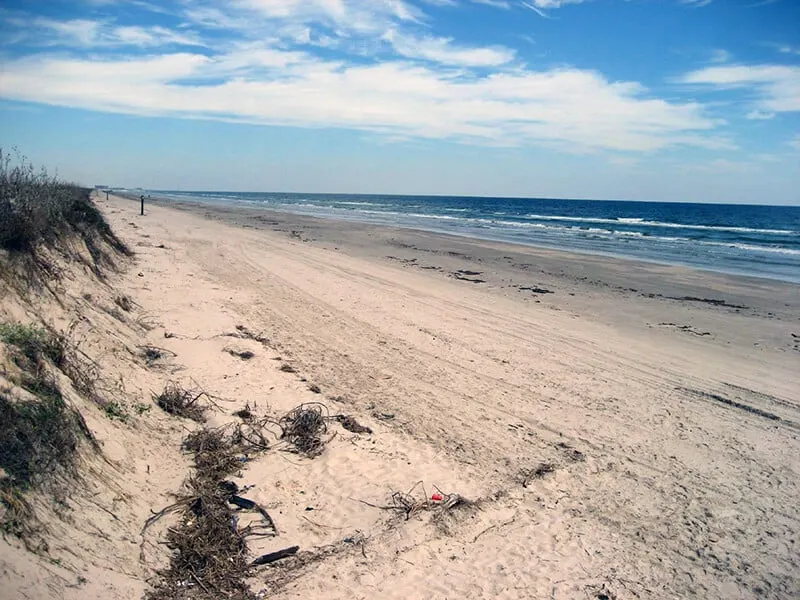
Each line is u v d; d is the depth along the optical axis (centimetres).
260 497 525
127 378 662
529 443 704
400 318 1289
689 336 1285
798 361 1114
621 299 1691
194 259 1872
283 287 1535
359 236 3366
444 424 742
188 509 483
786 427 794
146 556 408
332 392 817
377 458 629
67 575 339
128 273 1345
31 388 461
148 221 3234
